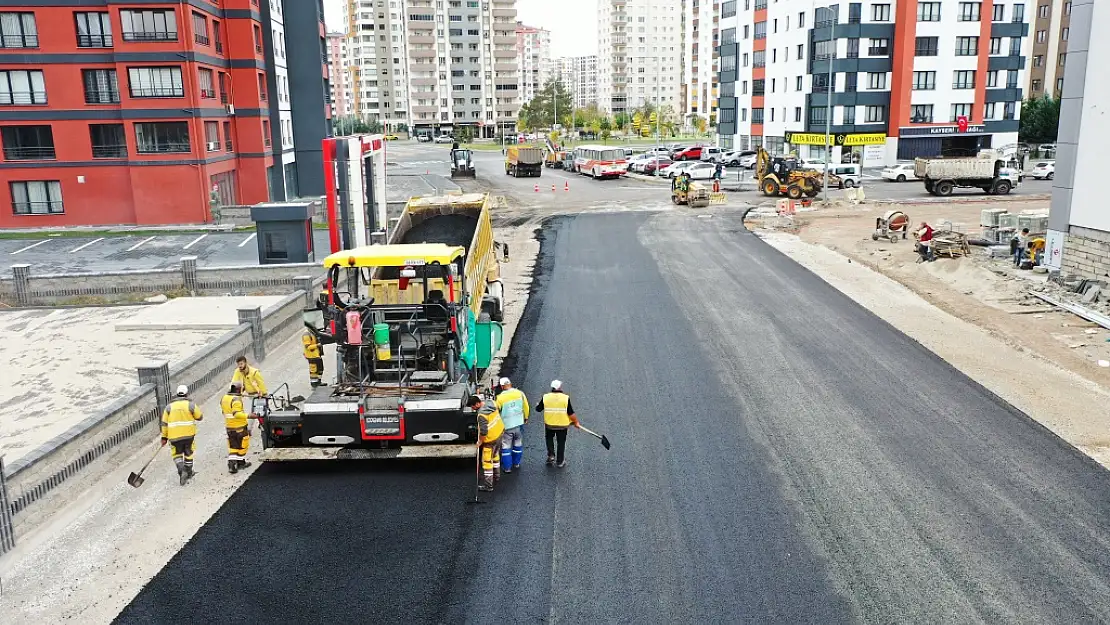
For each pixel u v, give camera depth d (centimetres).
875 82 7188
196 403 1505
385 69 18338
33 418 1498
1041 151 7850
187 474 1195
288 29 5534
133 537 1043
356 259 1326
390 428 1211
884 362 1717
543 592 915
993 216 3044
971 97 7294
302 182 5728
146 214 4200
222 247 3541
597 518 1079
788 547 998
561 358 1772
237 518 1091
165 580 945
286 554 998
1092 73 2181
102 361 1855
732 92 9131
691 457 1263
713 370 1678
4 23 4034
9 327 2181
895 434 1338
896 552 981
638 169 7050
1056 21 9012
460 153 6844
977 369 1666
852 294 2355
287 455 1237
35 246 3638
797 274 2642
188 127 4159
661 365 1716
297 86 5597
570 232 3647
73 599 909
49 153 4175
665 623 855
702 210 4306
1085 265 2247
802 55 7562
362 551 1005
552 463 1242
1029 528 1034
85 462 1170
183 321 2139
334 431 1220
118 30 4016
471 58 16788
